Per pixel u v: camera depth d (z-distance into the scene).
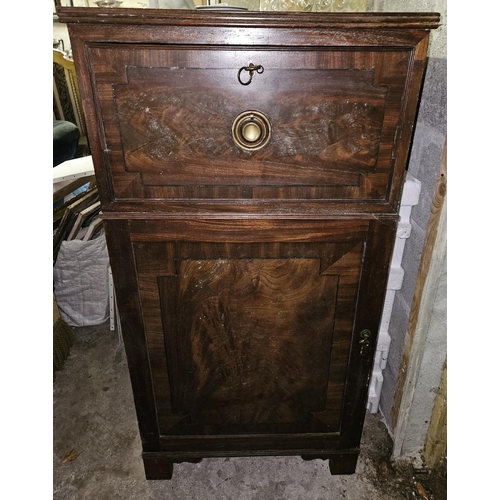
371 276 0.85
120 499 1.12
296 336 0.92
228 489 1.14
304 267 0.84
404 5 1.03
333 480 1.16
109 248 0.81
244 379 0.97
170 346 0.92
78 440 1.28
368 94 0.70
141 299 0.86
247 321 0.90
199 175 0.75
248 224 0.79
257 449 1.07
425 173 1.00
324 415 1.02
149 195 0.76
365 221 0.80
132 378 0.95
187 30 0.64
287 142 0.73
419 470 1.18
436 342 1.04
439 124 0.93
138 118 0.70
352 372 0.96
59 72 3.21
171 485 1.15
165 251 0.82
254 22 0.63
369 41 0.66
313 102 0.70
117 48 0.66
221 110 0.70
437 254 0.94
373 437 1.27
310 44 0.65
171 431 1.04
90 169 1.86
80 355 1.63
